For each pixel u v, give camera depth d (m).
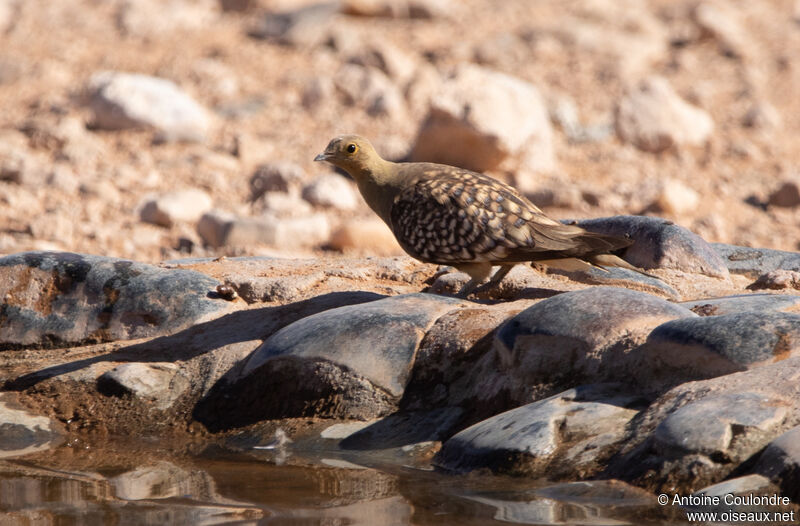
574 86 26.67
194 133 23.16
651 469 7.04
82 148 22.09
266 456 8.95
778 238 19.38
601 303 8.65
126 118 23.12
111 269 11.37
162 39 28.41
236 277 11.68
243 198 20.73
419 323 9.58
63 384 10.23
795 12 32.94
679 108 24.36
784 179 22.00
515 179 21.20
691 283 11.41
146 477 8.36
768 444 6.80
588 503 7.01
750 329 7.81
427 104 25.23
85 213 19.53
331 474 8.23
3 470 8.59
